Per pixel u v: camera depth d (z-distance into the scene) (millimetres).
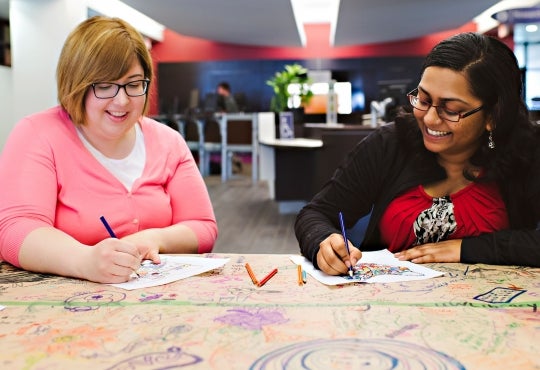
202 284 1158
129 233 1525
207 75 12664
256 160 8969
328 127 5574
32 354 794
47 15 6480
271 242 4711
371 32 10617
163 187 1663
